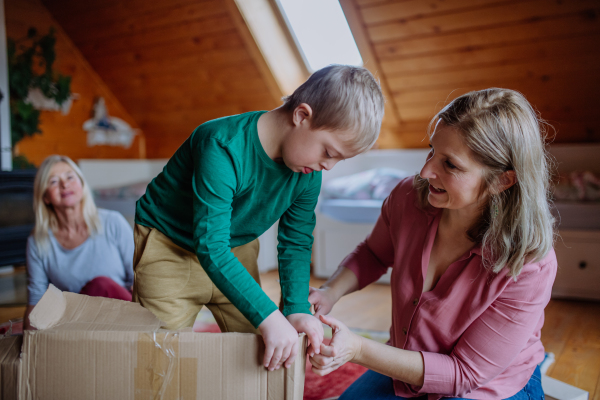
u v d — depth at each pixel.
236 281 0.86
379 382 1.07
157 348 0.76
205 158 0.95
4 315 2.38
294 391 0.76
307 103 0.90
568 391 1.22
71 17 3.98
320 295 1.11
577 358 1.81
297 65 3.59
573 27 2.45
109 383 0.76
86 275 1.74
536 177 0.87
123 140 4.68
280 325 0.80
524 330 0.91
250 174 1.00
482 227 0.95
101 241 1.75
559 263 2.61
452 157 0.87
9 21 3.83
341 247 3.12
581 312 2.38
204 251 0.90
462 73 2.96
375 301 2.62
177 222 1.10
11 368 0.76
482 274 0.94
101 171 4.25
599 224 2.52
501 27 2.61
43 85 3.77
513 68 2.80
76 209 1.70
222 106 4.09
